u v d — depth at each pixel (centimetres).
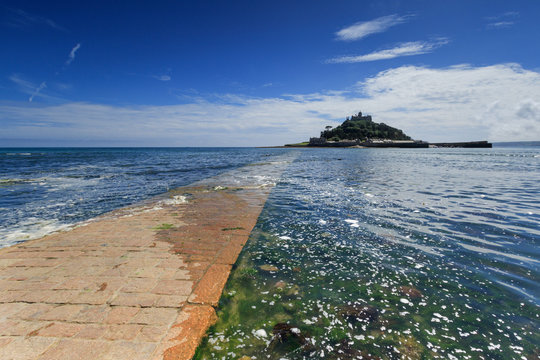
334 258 477
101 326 291
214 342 271
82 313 314
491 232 610
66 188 1348
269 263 457
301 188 1283
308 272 424
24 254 495
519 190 1183
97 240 570
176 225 682
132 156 5688
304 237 589
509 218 725
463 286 379
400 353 258
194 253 498
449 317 311
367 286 381
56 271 423
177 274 414
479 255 484
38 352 254
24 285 380
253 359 250
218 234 609
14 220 756
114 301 339
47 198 1083
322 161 3894
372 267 441
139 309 322
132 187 1374
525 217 734
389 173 2005
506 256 479
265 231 630
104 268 434
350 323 302
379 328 294
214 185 1424
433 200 969
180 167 2772
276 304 338
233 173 2123
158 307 327
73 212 848
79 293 358
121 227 667
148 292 361
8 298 346
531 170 2222
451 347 264
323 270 431
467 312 320
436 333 285
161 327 291
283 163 3459
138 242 557
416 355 255
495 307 329
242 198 1043
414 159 4312
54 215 812
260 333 286
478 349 261
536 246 523
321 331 289
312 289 374
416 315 316
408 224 679
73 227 678
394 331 289
